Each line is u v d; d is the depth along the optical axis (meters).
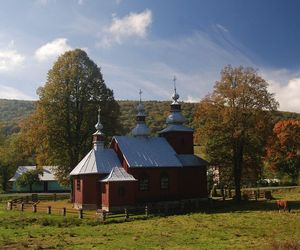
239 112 56.56
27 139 64.25
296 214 45.53
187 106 171.50
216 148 59.25
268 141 58.03
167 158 59.00
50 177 102.69
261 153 58.62
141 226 39.56
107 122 67.56
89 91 66.31
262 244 29.38
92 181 54.84
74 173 56.22
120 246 29.59
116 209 52.16
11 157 107.44
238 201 59.78
